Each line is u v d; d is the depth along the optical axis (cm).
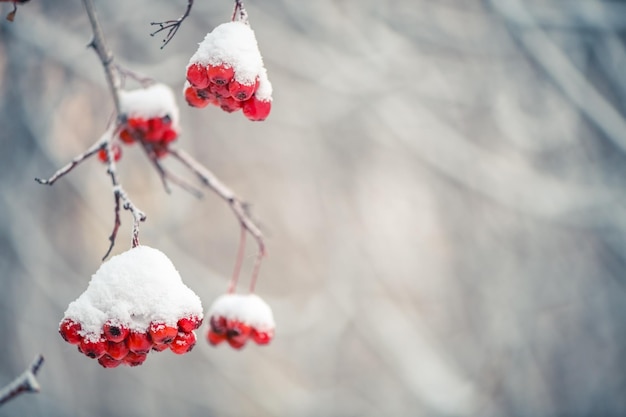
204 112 1022
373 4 800
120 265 175
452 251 1050
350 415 1005
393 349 877
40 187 825
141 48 866
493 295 959
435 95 866
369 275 930
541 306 956
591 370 986
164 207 815
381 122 920
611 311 978
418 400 858
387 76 803
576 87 638
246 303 271
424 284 1073
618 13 685
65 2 775
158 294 171
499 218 998
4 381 836
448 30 819
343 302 911
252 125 1045
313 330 974
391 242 1070
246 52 190
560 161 895
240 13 197
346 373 1052
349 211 1036
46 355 883
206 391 1009
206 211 1127
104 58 250
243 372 955
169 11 812
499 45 813
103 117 864
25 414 816
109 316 168
